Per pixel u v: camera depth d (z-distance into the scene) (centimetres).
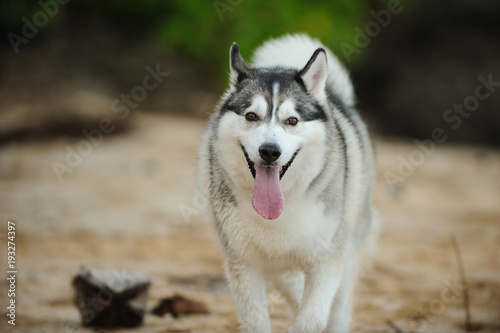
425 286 876
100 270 659
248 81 567
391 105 2862
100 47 2759
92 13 2809
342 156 581
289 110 539
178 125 2253
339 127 613
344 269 605
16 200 1289
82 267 672
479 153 2386
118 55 2759
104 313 643
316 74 567
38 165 1622
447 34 2991
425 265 990
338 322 627
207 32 2402
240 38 2247
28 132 1931
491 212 1405
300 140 538
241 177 547
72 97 2242
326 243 556
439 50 2955
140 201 1341
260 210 523
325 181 554
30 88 2319
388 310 772
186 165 1677
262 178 529
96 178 1523
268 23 2250
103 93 2450
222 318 696
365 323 716
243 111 545
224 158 553
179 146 1911
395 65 2908
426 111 2823
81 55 2688
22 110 2091
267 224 544
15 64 2512
